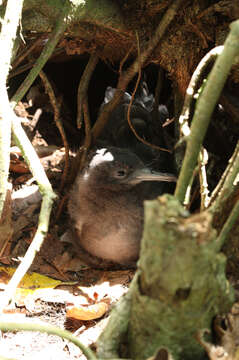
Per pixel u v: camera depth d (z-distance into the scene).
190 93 0.50
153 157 0.73
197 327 0.41
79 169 0.71
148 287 0.39
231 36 0.39
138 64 0.63
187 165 0.44
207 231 0.35
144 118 0.77
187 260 0.36
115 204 0.65
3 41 0.50
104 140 0.77
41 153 0.79
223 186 0.47
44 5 0.56
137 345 0.43
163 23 0.60
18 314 0.57
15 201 0.71
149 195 0.67
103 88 0.89
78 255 0.67
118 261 0.66
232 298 0.44
